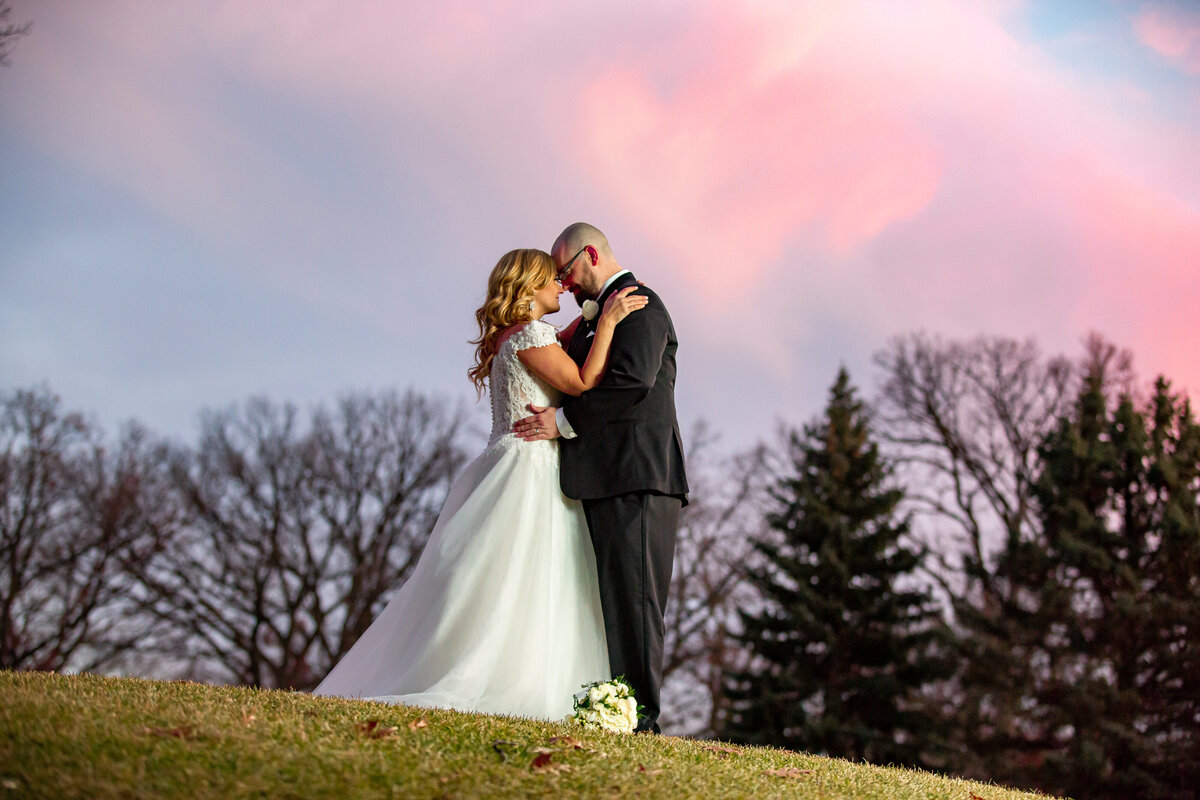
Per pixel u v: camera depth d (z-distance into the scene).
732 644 26.02
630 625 5.06
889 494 22.62
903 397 27.12
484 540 5.09
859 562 22.05
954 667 21.16
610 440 5.26
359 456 28.86
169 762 2.76
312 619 27.39
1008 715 21.23
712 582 26.72
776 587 22.14
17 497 25.77
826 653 21.06
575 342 5.65
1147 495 22.12
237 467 27.94
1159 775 18.70
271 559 27.38
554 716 4.97
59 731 2.86
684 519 27.12
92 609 26.09
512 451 5.29
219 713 3.34
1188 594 20.14
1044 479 22.48
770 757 4.31
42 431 26.28
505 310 5.58
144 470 27.47
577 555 5.31
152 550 26.62
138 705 3.36
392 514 28.62
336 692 5.02
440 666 4.85
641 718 4.90
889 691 20.34
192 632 26.73
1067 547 20.95
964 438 26.17
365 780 2.79
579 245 5.70
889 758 19.95
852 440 23.56
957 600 22.12
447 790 2.83
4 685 3.44
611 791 3.09
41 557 25.70
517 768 3.16
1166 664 19.45
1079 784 18.67
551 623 5.13
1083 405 24.08
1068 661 20.70
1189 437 22.20
